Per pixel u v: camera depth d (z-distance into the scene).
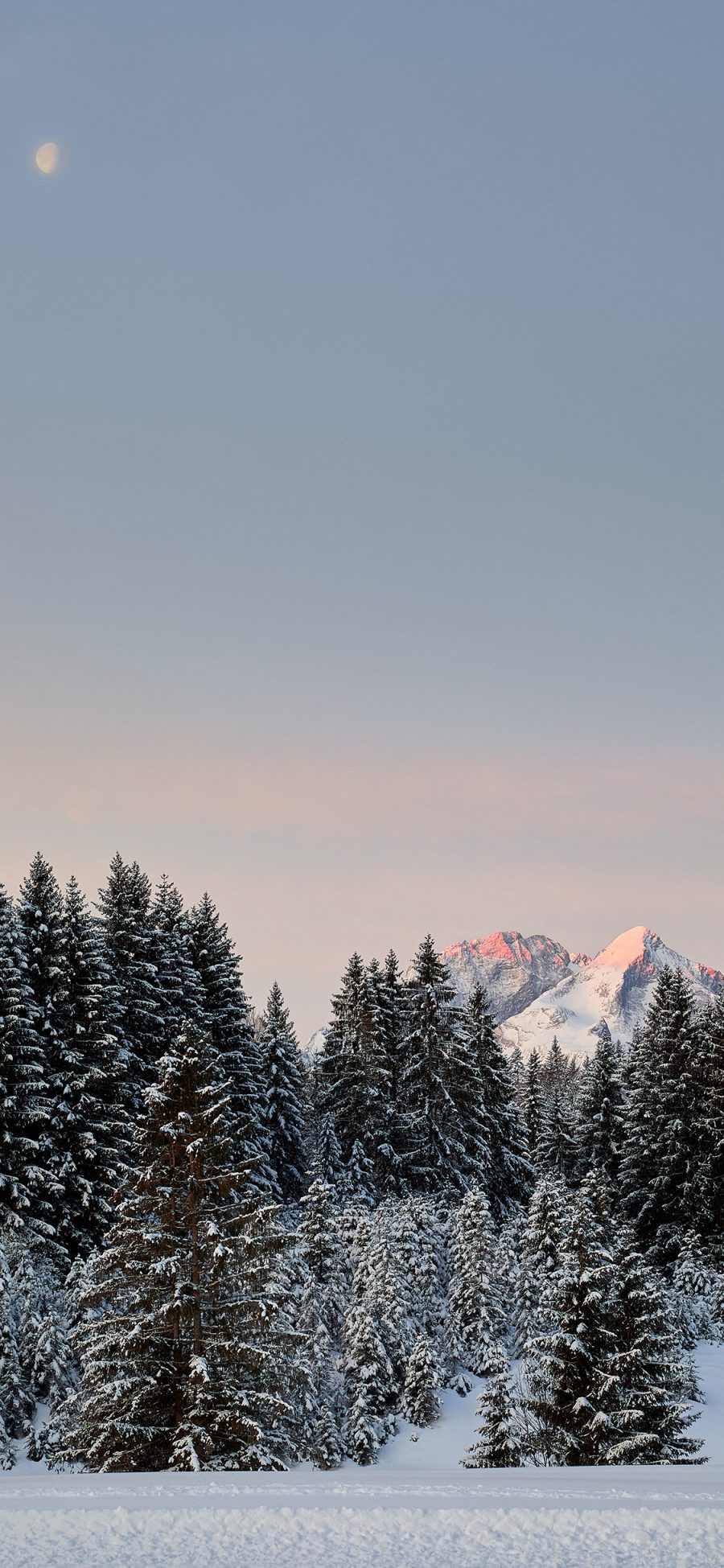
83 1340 24.45
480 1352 39.56
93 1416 22.80
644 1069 62.06
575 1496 12.98
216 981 52.72
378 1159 56.66
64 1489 13.92
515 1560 10.45
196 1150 24.58
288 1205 51.47
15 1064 39.09
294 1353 26.84
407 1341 37.78
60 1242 38.47
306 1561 10.50
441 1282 43.56
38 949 43.78
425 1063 59.59
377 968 67.00
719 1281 46.88
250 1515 11.90
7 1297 32.31
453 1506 12.22
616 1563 10.34
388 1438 34.44
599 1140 67.00
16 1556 10.72
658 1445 22.92
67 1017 43.81
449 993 61.19
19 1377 30.58
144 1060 48.47
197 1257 24.03
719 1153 53.88
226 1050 51.12
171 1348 23.64
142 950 50.94
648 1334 24.94
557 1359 24.20
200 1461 21.38
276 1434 23.27
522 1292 40.16
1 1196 37.19
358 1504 12.37
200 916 56.00
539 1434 24.42
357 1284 39.47
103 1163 40.44
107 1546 10.99
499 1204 59.19
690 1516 11.62
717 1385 37.03
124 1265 24.19
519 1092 84.50
